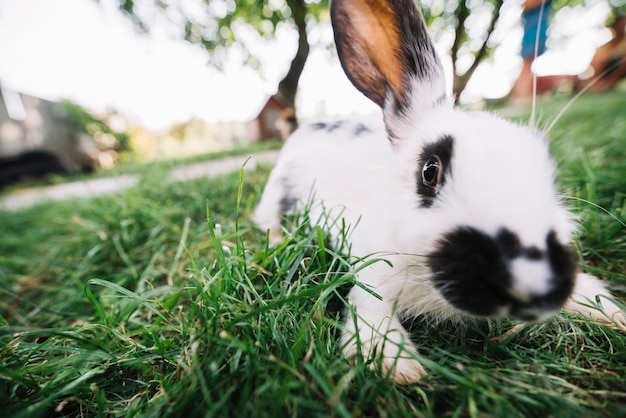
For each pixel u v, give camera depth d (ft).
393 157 0.75
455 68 4.22
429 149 0.61
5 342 0.66
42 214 1.83
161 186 1.69
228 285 0.58
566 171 1.01
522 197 0.48
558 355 0.51
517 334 0.56
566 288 0.46
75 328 0.63
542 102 3.43
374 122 1.08
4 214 2.03
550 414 0.41
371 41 0.76
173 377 0.49
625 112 2.17
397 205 0.64
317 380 0.40
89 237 1.18
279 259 0.67
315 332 0.52
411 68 0.77
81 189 3.04
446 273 0.50
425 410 0.43
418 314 0.63
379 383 0.43
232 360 0.46
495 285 0.46
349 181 0.86
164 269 0.90
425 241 0.55
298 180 0.98
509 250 0.46
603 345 0.53
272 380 0.42
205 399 0.42
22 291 1.03
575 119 2.12
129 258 1.02
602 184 0.97
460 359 0.48
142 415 0.44
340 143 0.98
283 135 4.27
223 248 0.67
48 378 0.53
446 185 0.55
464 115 0.67
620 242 0.75
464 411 0.42
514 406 0.42
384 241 0.66
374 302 0.62
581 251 0.70
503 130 0.58
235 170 2.02
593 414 0.40
